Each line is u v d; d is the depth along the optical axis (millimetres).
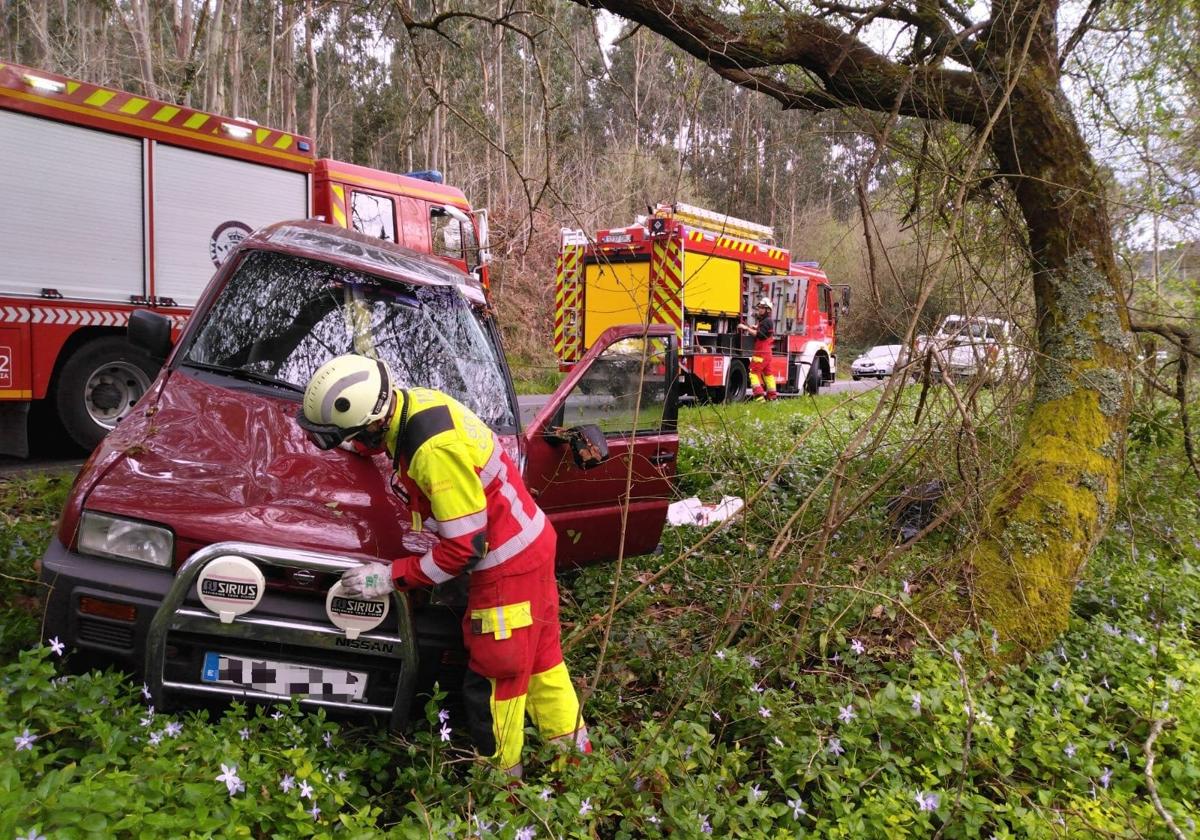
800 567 3988
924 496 5184
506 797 2666
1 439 7500
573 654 4141
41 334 7621
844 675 3791
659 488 4918
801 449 8336
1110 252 4879
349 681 2879
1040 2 4059
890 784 2908
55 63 23062
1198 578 5160
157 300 8430
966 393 4684
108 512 2816
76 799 1929
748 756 3199
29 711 2395
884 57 5035
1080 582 4965
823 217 11055
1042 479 4527
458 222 12062
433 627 2998
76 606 2707
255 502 2994
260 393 3678
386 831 2547
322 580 2836
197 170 8719
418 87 5891
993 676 3760
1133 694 3533
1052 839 2734
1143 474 5840
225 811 2172
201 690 2750
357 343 4070
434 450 2740
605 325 14328
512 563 2926
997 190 5125
